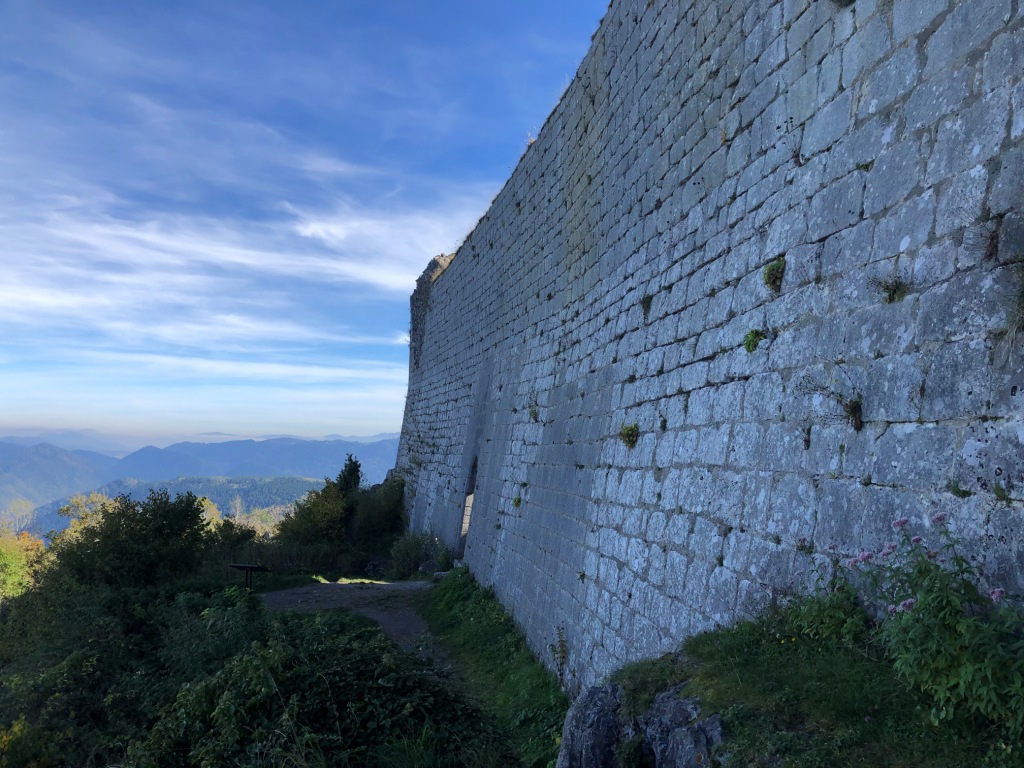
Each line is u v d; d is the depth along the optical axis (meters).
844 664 3.64
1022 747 2.58
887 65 4.53
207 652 9.04
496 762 6.51
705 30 7.22
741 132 6.38
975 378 3.50
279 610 13.22
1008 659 2.69
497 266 17.62
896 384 4.04
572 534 9.62
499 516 14.02
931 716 2.88
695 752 3.51
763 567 5.03
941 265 3.84
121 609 12.40
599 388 9.67
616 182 9.79
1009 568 3.13
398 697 7.13
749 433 5.59
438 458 23.06
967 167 3.76
